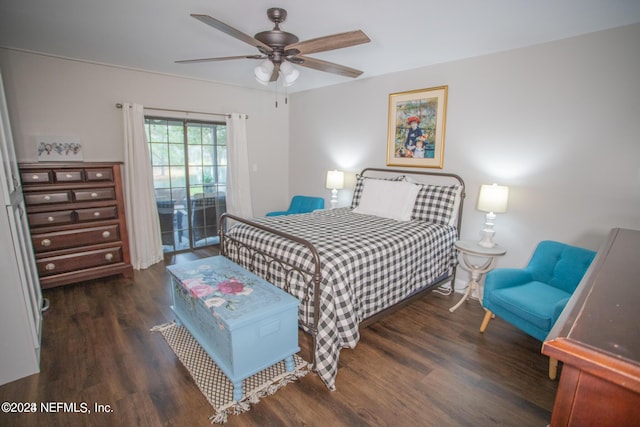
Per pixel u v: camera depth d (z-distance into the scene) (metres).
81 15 2.32
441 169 3.52
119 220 3.46
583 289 0.93
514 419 1.75
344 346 2.10
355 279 2.17
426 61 3.36
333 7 2.13
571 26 2.40
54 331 2.53
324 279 2.00
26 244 2.46
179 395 1.88
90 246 3.32
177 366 2.14
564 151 2.70
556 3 2.04
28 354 2.00
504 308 2.37
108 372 2.06
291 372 2.10
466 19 2.30
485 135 3.16
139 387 1.94
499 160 3.09
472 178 3.30
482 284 3.37
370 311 2.33
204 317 2.09
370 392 1.94
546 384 2.03
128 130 3.77
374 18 2.30
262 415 1.76
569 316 0.74
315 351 2.01
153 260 4.12
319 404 1.84
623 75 2.38
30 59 3.22
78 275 3.27
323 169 4.89
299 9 2.16
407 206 3.37
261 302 1.98
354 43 2.04
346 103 4.42
